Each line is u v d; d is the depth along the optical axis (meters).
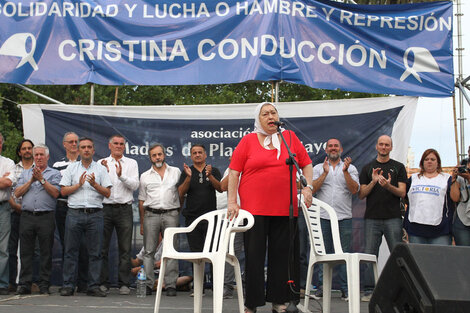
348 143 7.88
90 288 6.74
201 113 8.09
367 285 7.18
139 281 6.94
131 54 7.65
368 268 7.18
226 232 4.42
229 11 7.64
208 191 7.10
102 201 7.04
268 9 7.57
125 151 8.09
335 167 7.17
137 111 8.12
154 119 8.12
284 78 7.48
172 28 7.67
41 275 6.88
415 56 7.61
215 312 4.30
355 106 7.88
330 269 5.24
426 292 2.45
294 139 4.95
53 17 7.76
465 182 6.53
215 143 8.07
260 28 7.55
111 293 7.20
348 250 7.08
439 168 6.78
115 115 8.12
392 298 2.69
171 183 7.21
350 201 7.14
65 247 6.77
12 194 7.23
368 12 7.67
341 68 7.56
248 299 4.65
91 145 6.92
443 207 6.61
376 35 7.63
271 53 7.49
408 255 2.57
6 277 6.76
